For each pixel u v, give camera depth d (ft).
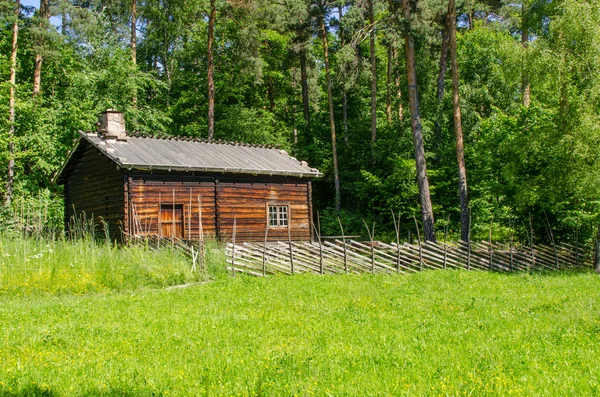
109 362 23.94
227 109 140.26
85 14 108.68
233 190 83.15
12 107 98.43
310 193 92.48
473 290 49.01
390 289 48.93
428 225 86.63
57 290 46.47
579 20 65.26
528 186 73.67
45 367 23.12
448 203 105.81
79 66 123.24
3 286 45.47
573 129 66.18
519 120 88.12
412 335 29.22
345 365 23.35
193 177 79.41
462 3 100.42
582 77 66.08
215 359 24.41
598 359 24.00
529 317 34.37
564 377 21.40
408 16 85.87
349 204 128.47
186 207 78.28
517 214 86.02
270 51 155.74
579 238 80.53
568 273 67.51
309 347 26.45
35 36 100.53
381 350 25.86
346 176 126.21
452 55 83.71
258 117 142.82
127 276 51.29
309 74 145.38
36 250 53.21
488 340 27.81
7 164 99.76
